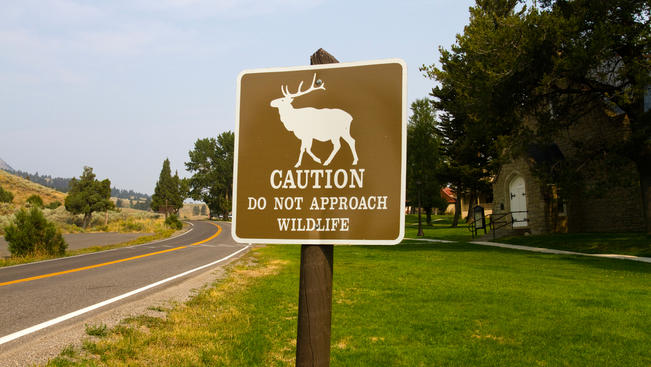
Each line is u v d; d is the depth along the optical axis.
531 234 25.03
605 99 22.12
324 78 2.37
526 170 25.97
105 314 6.55
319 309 2.20
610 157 19.08
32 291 8.77
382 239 2.20
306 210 2.30
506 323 6.27
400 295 8.39
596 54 16.81
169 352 4.82
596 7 17.66
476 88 19.84
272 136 2.39
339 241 2.24
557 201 24.38
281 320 6.36
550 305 7.45
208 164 103.00
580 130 24.89
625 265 13.59
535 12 17.70
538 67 18.19
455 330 5.96
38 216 17.84
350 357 4.88
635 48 18.52
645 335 5.70
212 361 4.60
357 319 6.54
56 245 18.06
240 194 2.39
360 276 10.91
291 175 2.34
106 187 52.12
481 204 54.72
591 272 11.96
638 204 22.22
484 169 39.09
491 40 18.72
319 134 2.33
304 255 2.28
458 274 11.35
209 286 9.41
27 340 5.15
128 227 44.03
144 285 9.55
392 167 2.23
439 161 42.56
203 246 23.05
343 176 2.28
